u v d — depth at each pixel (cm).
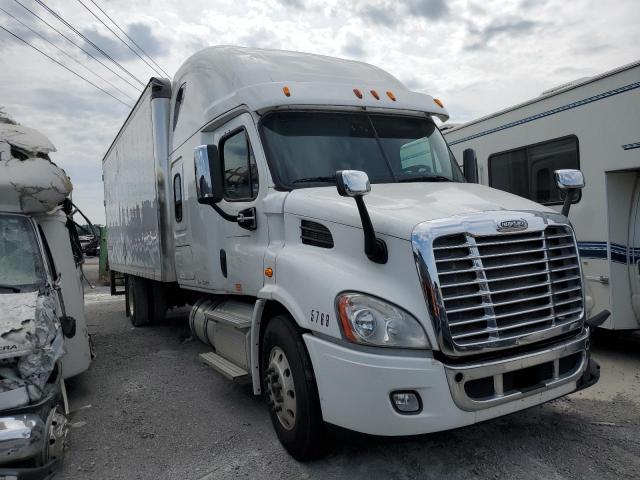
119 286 1623
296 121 462
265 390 433
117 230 1094
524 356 341
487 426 432
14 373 360
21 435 341
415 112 517
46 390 377
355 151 466
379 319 326
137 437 457
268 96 450
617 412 455
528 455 382
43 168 490
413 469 369
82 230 676
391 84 537
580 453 383
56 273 508
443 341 314
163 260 736
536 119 692
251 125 462
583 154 624
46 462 362
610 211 598
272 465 390
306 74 499
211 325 561
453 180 501
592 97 612
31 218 495
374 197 393
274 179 437
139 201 854
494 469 364
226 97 503
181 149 642
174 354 748
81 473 394
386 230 342
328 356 344
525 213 360
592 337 682
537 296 351
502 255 339
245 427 466
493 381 335
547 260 357
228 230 515
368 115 493
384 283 339
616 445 394
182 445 437
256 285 456
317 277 363
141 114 812
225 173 522
